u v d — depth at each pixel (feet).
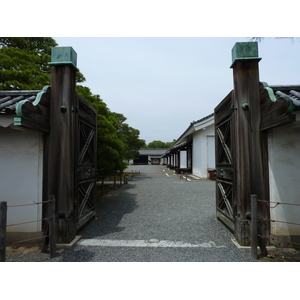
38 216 12.46
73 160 12.67
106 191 31.45
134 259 10.30
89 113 16.67
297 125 11.60
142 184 39.01
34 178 12.57
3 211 8.57
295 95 11.50
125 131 64.59
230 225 13.65
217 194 17.04
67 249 11.42
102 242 12.42
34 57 27.76
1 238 8.54
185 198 26.16
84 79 29.78
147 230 14.65
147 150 165.68
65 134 12.12
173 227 15.29
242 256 10.55
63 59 12.18
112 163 23.79
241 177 11.70
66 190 11.97
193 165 56.29
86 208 16.03
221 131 16.15
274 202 11.47
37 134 12.62
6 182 12.62
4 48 26.50
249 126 11.73
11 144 12.75
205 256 10.57
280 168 11.97
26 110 9.84
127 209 20.80
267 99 11.06
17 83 23.03
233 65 12.44
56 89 12.28
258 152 11.75
